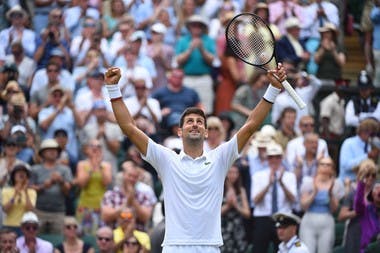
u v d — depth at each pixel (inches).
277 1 1579.7
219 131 1284.4
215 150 748.6
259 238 1219.2
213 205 738.2
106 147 1366.9
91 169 1277.1
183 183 737.0
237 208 1224.2
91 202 1278.3
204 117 749.9
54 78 1424.7
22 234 1199.6
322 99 1472.7
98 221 1277.1
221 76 1502.2
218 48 1509.6
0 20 1598.2
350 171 1341.0
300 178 1273.4
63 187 1253.7
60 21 1525.6
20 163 1230.9
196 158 743.1
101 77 1392.7
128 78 1455.5
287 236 1098.1
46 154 1259.2
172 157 743.7
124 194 1216.2
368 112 1461.6
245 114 1434.5
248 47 780.6
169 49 1540.4
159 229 1025.5
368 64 1619.1
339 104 1469.0
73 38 1553.9
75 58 1498.5
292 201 1230.9
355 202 1202.0
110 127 1371.8
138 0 1608.0
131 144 1391.5
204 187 737.6
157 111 1413.6
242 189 1233.4
